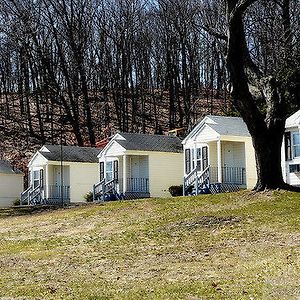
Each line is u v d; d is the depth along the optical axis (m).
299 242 15.98
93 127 59.22
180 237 18.62
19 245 19.72
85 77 57.66
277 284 11.27
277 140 23.73
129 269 14.45
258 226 18.84
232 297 10.50
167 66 62.38
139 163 37.53
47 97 60.97
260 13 42.97
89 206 28.36
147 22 64.00
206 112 60.69
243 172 32.41
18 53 63.22
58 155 40.34
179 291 11.27
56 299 11.21
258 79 24.39
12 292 12.03
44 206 32.47
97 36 62.62
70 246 18.80
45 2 57.06
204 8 61.94
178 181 37.62
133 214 23.61
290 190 23.47
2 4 56.06
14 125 60.94
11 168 45.84
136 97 63.03
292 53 35.28
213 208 22.42
